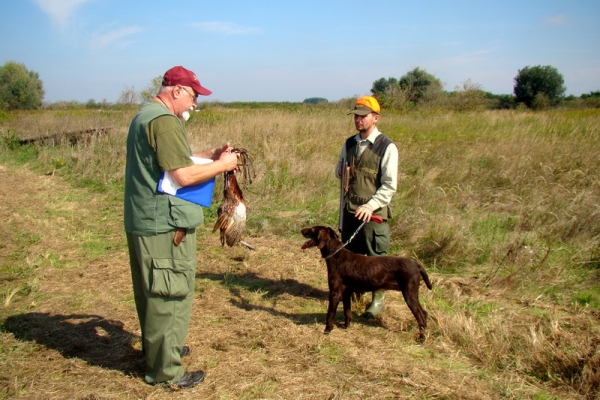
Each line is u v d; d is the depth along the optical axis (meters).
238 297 4.81
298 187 8.91
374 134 4.22
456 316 4.05
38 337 3.91
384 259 3.89
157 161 2.89
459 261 5.57
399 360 3.55
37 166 12.61
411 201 7.69
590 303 4.50
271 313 4.43
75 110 31.23
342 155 4.53
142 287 3.25
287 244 6.48
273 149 11.69
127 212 3.04
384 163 4.13
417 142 13.12
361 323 4.22
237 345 3.79
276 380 3.27
